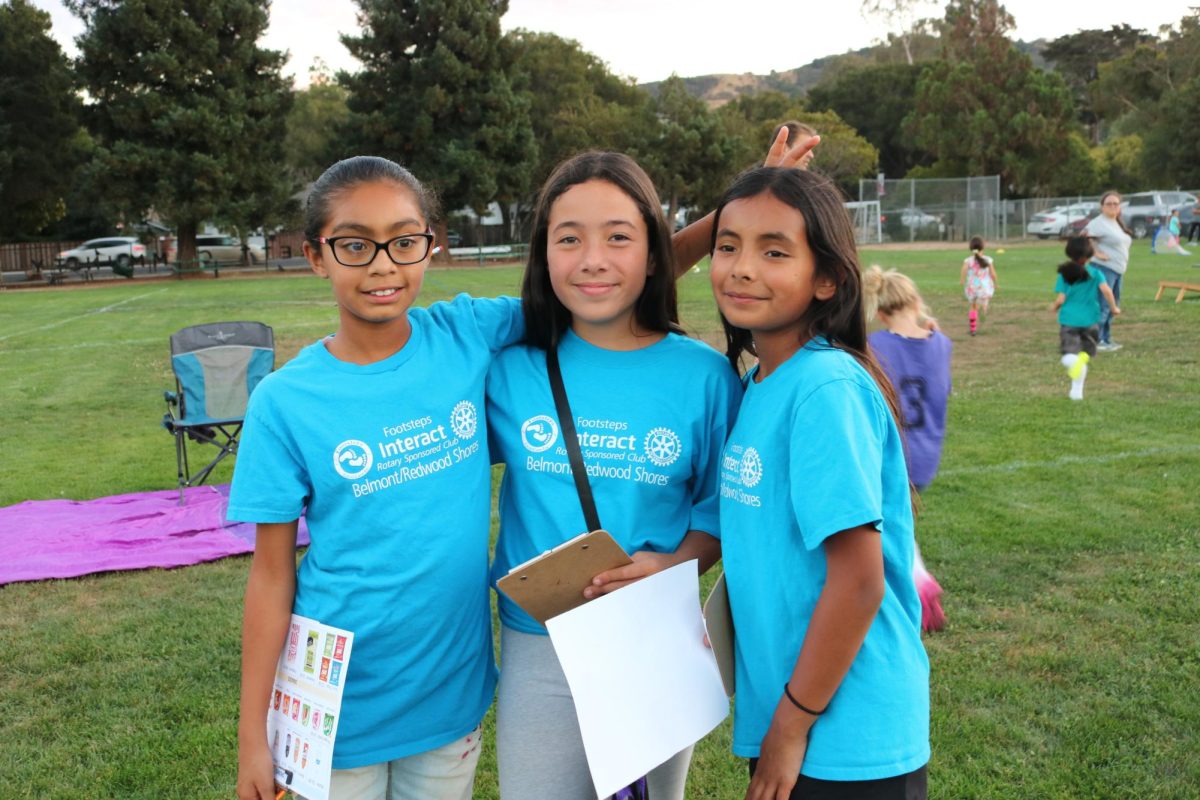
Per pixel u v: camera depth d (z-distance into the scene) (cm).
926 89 4912
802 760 168
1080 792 289
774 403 175
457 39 3653
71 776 312
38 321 1897
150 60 3206
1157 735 316
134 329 1680
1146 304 1445
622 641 178
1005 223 3800
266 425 184
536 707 196
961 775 298
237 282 3069
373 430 186
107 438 836
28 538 546
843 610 161
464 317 209
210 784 305
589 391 199
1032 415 773
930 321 410
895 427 176
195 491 653
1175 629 386
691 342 208
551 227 195
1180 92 4547
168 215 3400
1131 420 744
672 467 198
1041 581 439
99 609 447
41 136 3550
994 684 349
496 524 548
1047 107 4659
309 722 179
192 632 417
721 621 193
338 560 189
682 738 184
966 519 521
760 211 172
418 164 3738
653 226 197
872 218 3894
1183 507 532
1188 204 3347
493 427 206
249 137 3428
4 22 3388
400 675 192
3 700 362
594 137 4459
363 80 3756
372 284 184
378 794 201
